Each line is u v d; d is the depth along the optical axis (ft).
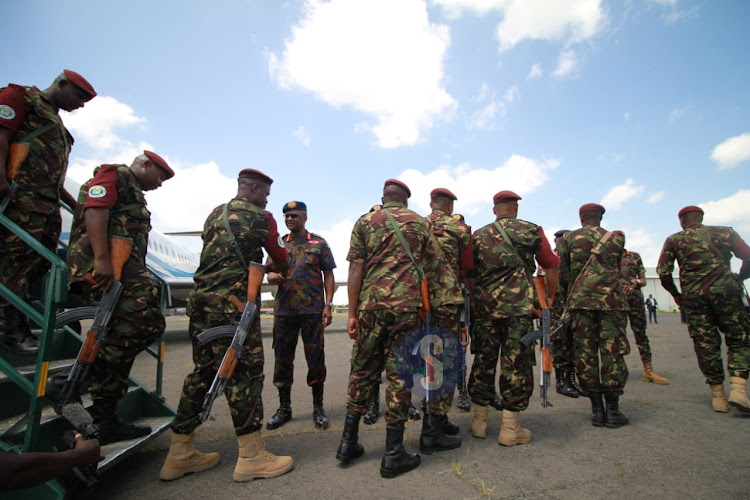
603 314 10.16
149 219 7.73
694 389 14.01
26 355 7.91
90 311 6.28
